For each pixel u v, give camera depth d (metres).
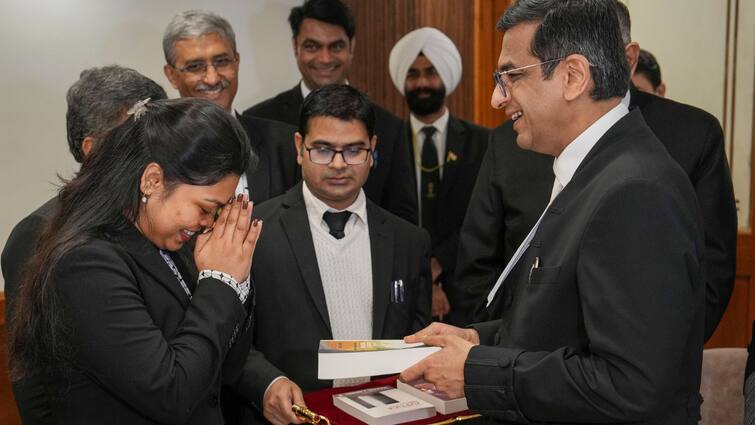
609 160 1.35
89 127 1.72
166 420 1.25
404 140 2.89
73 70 3.33
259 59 3.95
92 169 1.33
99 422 1.27
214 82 2.47
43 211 1.56
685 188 1.30
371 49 4.16
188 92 2.51
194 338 1.29
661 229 1.21
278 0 3.96
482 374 1.35
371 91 4.20
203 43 2.46
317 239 2.05
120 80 1.76
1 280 2.99
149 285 1.32
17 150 3.19
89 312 1.21
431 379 1.43
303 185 2.12
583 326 1.32
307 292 1.99
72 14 3.31
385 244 2.08
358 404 1.62
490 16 3.69
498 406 1.34
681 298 1.20
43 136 3.26
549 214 1.40
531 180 2.19
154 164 1.29
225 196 1.33
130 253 1.31
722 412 2.07
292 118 3.03
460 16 3.84
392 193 2.81
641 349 1.19
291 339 1.97
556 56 1.36
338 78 3.03
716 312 2.06
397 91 4.12
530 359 1.32
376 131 2.83
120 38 3.46
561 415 1.28
